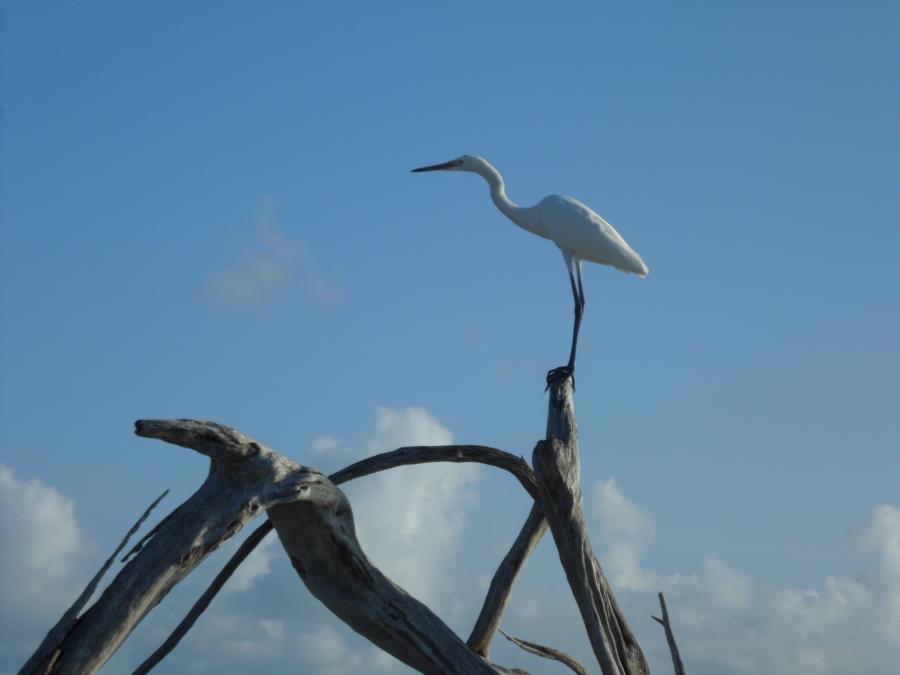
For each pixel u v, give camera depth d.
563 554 11.20
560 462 10.77
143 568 8.69
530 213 15.30
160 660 10.50
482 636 12.41
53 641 8.38
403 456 11.93
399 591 10.19
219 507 8.96
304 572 10.24
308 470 9.44
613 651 11.34
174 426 8.54
